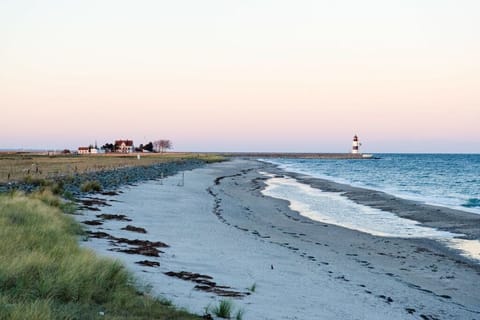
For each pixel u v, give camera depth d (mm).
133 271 11867
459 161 183250
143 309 8773
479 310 13391
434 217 31906
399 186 60031
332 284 14414
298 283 13906
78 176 44094
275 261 16906
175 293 10695
